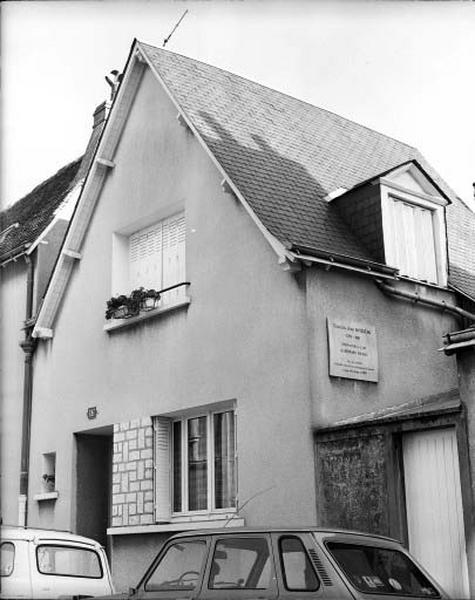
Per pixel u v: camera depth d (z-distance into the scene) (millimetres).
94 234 16266
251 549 7344
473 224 17375
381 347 12617
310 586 6832
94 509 15727
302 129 16266
